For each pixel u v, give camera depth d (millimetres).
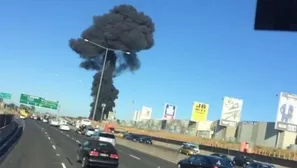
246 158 51594
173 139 93688
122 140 60438
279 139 76250
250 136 84500
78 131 80000
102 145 22484
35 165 20984
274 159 53781
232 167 21391
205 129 105250
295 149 68438
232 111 87688
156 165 30141
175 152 37219
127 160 31656
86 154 22125
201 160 21859
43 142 39969
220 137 94500
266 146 72625
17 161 22047
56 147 35406
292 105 68938
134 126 139750
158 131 115250
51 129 79812
